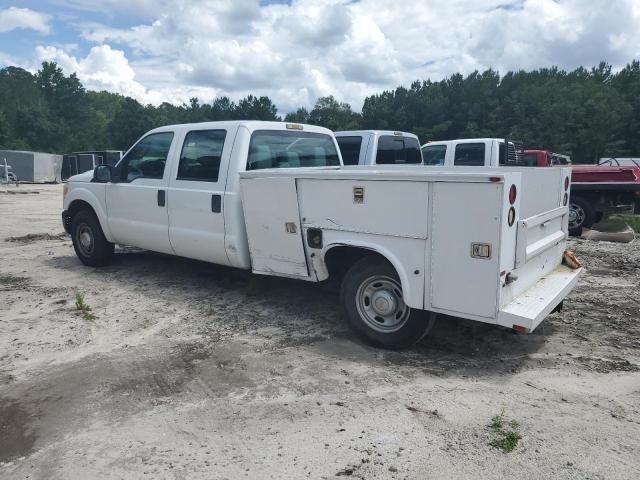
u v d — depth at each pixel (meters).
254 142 5.75
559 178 5.14
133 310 5.80
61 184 35.38
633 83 91.19
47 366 4.38
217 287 6.66
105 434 3.38
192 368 4.34
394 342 4.57
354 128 89.19
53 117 107.56
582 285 6.83
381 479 2.87
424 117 82.44
